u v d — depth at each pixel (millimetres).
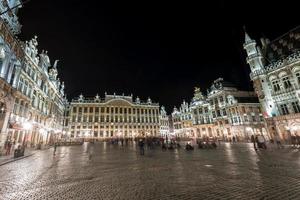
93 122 85188
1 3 22281
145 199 6199
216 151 22469
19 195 6969
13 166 13797
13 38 24656
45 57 42844
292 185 7176
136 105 95938
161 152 23312
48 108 47312
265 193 6395
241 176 9016
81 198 6508
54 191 7418
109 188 7703
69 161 16531
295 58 34969
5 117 23109
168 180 8750
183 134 89312
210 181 8281
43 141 43438
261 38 47656
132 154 21969
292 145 27219
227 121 60000
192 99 82562
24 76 30594
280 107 37562
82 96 89875
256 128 53875
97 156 20469
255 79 42656
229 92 61375
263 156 16172
